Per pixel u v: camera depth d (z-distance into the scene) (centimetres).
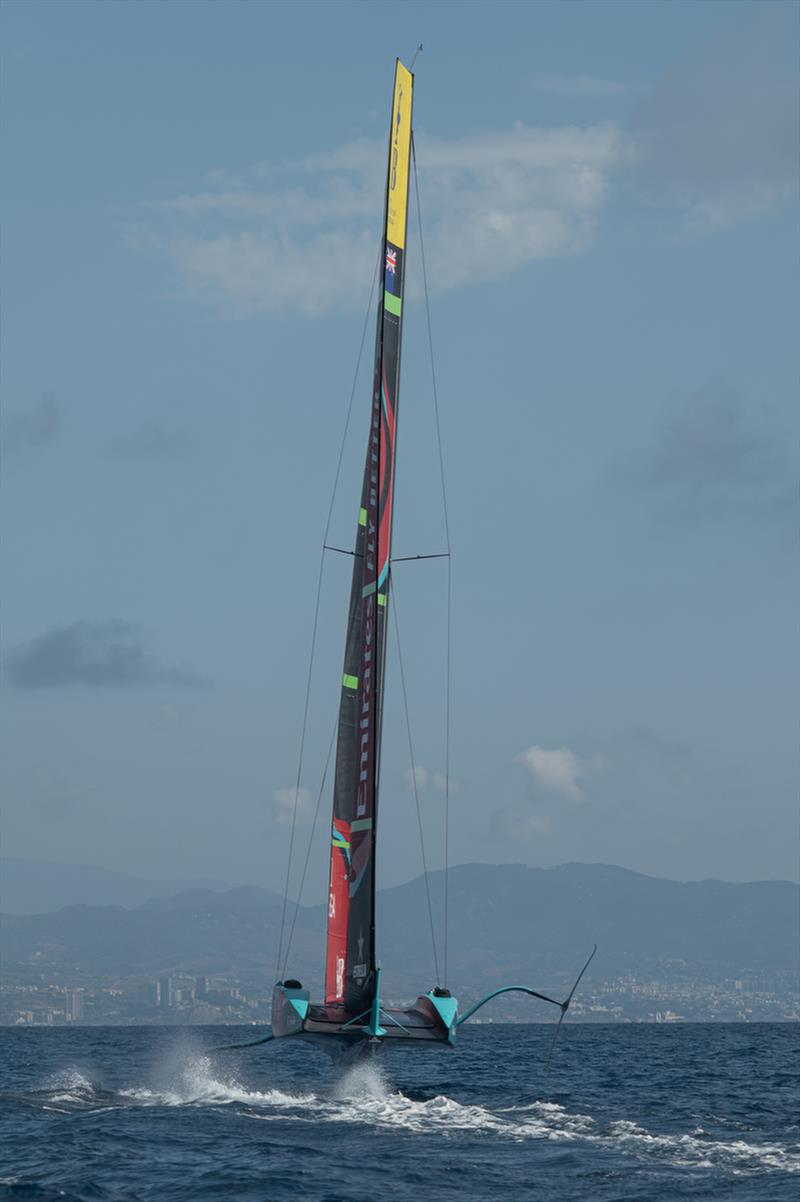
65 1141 6306
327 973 7825
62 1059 14650
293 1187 5253
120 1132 6556
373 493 7581
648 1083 10438
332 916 7931
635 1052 16962
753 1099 8975
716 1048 18850
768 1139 6544
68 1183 5334
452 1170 5569
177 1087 8888
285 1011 7294
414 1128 6675
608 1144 6256
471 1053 15850
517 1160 5822
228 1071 11656
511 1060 14038
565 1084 10144
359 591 8275
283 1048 17325
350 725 8212
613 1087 9944
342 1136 6431
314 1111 7300
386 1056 14562
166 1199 5091
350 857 7262
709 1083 10456
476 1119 7019
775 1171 5581
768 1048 19012
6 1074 11556
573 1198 5059
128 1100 7900
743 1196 5075
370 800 7194
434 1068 12262
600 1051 17250
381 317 7669
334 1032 6950
